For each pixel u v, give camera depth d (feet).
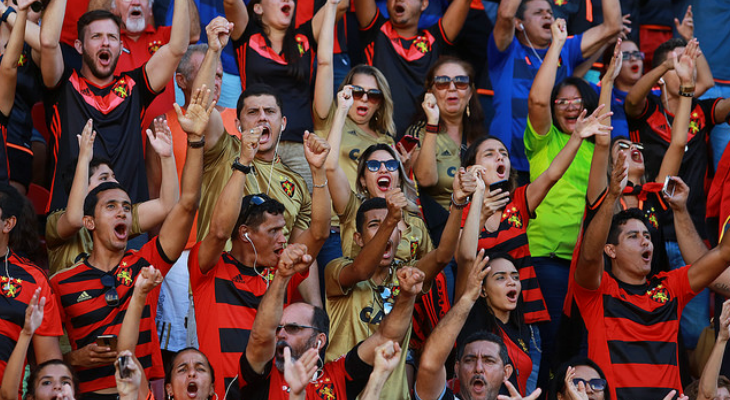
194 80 79.00
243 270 66.74
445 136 85.51
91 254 67.87
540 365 80.12
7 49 73.56
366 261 66.08
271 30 85.51
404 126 89.40
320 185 67.77
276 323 56.03
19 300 63.82
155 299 66.85
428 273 70.69
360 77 83.35
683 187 81.20
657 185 83.51
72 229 67.77
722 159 88.12
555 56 87.10
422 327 73.26
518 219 77.77
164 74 77.77
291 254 55.36
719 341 69.46
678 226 81.51
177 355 62.03
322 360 60.64
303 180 78.38
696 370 83.76
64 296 65.62
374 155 76.59
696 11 104.68
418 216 77.56
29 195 81.20
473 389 67.00
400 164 76.69
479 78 98.73
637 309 73.20
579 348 74.28
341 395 59.67
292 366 50.06
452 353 73.20
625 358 72.38
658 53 94.58
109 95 76.59
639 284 74.33
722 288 82.33
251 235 66.33
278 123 76.59
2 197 65.92
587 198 76.74
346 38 96.68
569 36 97.71
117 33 77.05
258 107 75.87
